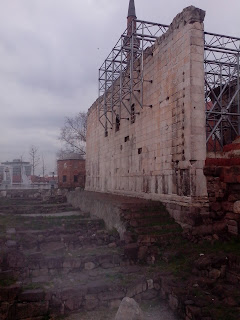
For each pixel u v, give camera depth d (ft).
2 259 29.96
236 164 35.73
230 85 57.11
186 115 39.29
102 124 77.25
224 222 35.86
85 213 56.95
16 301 25.00
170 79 44.09
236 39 50.85
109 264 32.17
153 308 25.99
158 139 47.42
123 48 54.49
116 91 65.92
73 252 34.19
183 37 40.81
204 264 27.76
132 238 35.27
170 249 33.96
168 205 42.29
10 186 145.48
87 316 25.23
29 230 42.55
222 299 23.71
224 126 57.21
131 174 58.70
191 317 22.22
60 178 137.39
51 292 25.70
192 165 37.99
